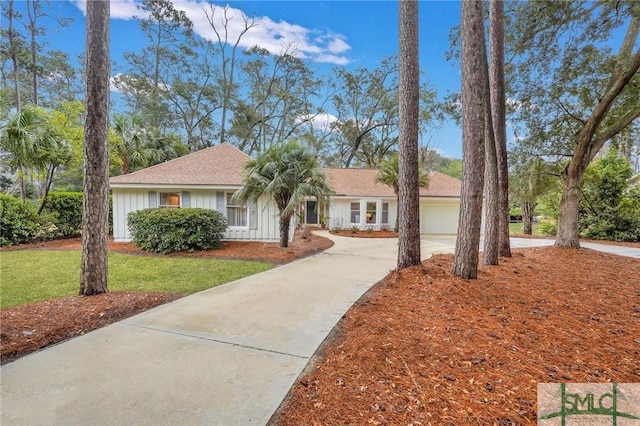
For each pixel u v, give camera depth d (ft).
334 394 7.37
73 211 40.34
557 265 22.24
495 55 23.84
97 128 14.49
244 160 39.68
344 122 88.12
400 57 19.81
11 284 18.08
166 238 28.81
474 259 17.17
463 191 17.34
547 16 26.20
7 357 9.10
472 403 6.89
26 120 29.45
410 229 19.83
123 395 7.41
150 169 36.29
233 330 11.48
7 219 33.06
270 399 7.27
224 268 22.99
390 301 14.28
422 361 8.75
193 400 7.23
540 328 11.02
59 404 7.04
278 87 87.15
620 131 29.12
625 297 14.74
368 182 62.03
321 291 16.90
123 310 13.25
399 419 6.42
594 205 46.24
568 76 28.63
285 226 31.81
